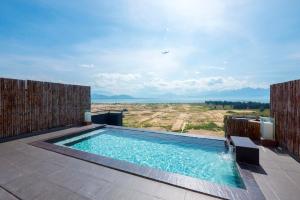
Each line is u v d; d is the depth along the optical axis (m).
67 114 9.34
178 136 7.43
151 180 3.30
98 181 3.26
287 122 5.14
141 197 2.76
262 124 5.81
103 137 8.04
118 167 3.81
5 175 3.50
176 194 2.85
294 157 4.56
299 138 4.50
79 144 7.24
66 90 9.29
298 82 4.55
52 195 2.80
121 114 13.46
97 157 4.43
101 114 12.44
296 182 3.27
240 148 4.21
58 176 3.46
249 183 3.19
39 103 7.91
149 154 6.19
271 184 3.20
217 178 4.38
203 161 5.41
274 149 5.25
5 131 6.61
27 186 3.08
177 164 5.35
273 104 6.28
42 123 8.05
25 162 4.18
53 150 5.03
